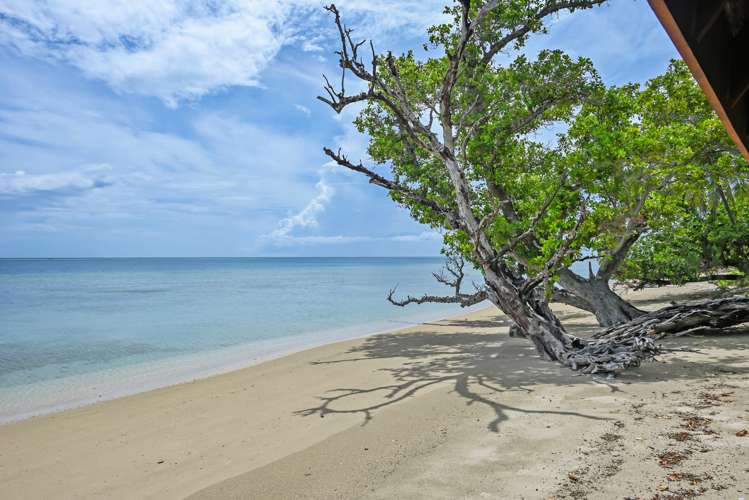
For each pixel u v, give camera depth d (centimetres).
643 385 1020
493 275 1353
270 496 607
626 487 565
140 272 14575
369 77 1291
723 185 2148
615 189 1509
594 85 1683
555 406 908
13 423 1054
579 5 1767
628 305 1927
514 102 1728
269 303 4184
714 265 2245
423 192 1842
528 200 1725
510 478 613
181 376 1523
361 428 855
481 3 1677
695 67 288
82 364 1742
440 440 767
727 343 1457
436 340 2011
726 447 653
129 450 842
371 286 6656
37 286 7394
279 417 981
